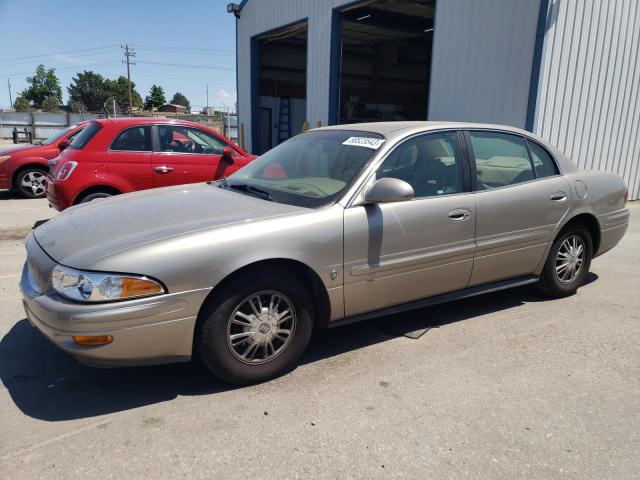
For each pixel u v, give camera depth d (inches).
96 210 138.0
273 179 151.9
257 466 93.7
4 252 238.8
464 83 372.8
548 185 168.4
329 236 124.3
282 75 797.9
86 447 98.3
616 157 393.7
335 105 513.7
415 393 119.0
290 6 557.3
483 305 177.5
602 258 243.9
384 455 97.2
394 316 166.7
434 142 148.3
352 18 609.6
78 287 103.1
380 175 135.0
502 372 129.6
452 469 93.7
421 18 633.6
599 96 362.3
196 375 126.9
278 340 124.1
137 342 105.4
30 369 129.1
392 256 135.2
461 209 146.3
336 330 155.2
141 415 109.3
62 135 423.5
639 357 139.5
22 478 89.5
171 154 275.7
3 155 401.4
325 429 104.9
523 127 335.3
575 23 331.0
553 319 165.2
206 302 112.7
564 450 99.6
